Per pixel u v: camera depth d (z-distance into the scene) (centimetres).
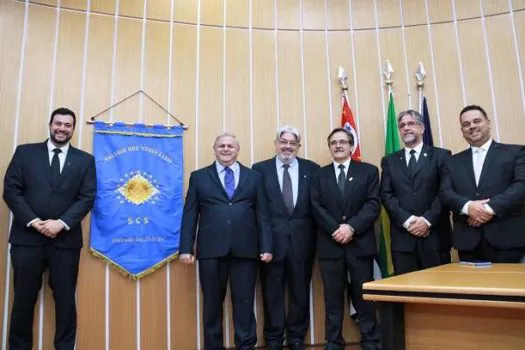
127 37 360
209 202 302
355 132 367
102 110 345
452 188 277
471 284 130
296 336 315
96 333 320
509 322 120
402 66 388
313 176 322
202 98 369
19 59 329
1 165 313
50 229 272
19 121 322
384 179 308
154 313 334
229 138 311
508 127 359
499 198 250
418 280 145
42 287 309
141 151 348
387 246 340
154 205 343
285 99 382
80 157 301
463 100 372
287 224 314
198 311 341
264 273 318
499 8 376
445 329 129
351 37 396
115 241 330
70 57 343
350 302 335
